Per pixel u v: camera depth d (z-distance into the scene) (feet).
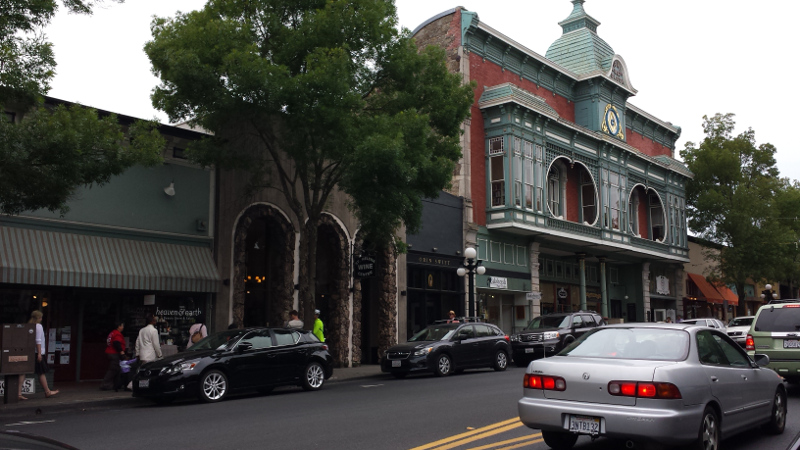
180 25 57.31
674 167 139.13
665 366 21.76
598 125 119.44
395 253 66.13
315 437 29.01
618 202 120.88
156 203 62.95
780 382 29.45
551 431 23.35
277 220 71.15
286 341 49.93
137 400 47.03
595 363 22.63
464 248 94.99
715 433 22.84
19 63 39.19
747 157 146.10
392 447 26.61
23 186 40.19
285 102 53.72
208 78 53.21
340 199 77.46
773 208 136.98
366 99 63.41
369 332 83.61
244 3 59.06
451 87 63.72
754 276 136.15
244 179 68.95
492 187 100.42
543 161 105.09
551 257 117.60
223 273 66.44
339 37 57.16
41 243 55.01
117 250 59.41
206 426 32.89
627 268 136.36
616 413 21.34
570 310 120.06
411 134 57.16
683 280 147.84
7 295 54.95
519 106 100.53
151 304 62.75
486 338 66.54
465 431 29.94
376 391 48.29
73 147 39.58
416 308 87.97
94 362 59.62
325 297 77.46
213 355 45.03
